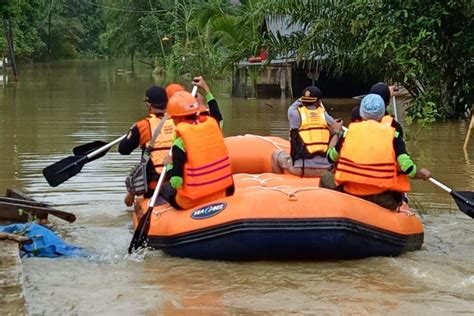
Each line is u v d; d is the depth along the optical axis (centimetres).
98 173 984
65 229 718
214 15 2502
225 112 1842
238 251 603
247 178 721
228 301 514
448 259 623
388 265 603
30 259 612
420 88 1620
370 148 630
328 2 1630
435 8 1490
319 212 595
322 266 601
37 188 893
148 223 632
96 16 7319
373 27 1541
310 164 761
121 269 589
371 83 2362
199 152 622
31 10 3744
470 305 505
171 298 520
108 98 2273
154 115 714
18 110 1862
